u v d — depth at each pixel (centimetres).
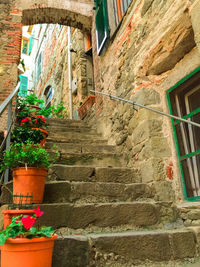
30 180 198
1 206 202
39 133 306
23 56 1706
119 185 246
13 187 201
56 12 516
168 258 173
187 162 245
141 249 171
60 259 155
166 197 243
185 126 253
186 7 216
